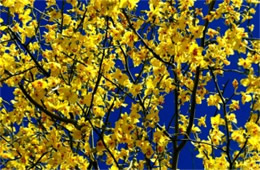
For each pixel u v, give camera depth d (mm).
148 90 4230
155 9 4152
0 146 4863
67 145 4355
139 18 4223
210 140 4781
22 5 3961
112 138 3918
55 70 3896
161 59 4105
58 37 4121
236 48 4121
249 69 4512
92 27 4500
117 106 4512
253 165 4648
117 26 4109
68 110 3971
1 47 4402
